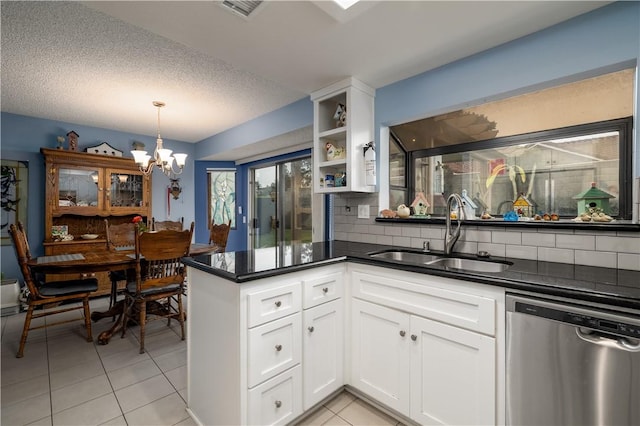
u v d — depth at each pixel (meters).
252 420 1.33
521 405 1.18
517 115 2.01
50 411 1.69
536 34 1.67
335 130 2.36
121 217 4.34
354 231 2.58
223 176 5.18
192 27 1.63
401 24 1.60
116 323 2.74
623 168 1.69
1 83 2.69
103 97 3.04
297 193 4.22
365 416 1.65
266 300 1.39
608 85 1.67
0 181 3.52
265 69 2.12
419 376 1.49
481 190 2.27
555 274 1.30
